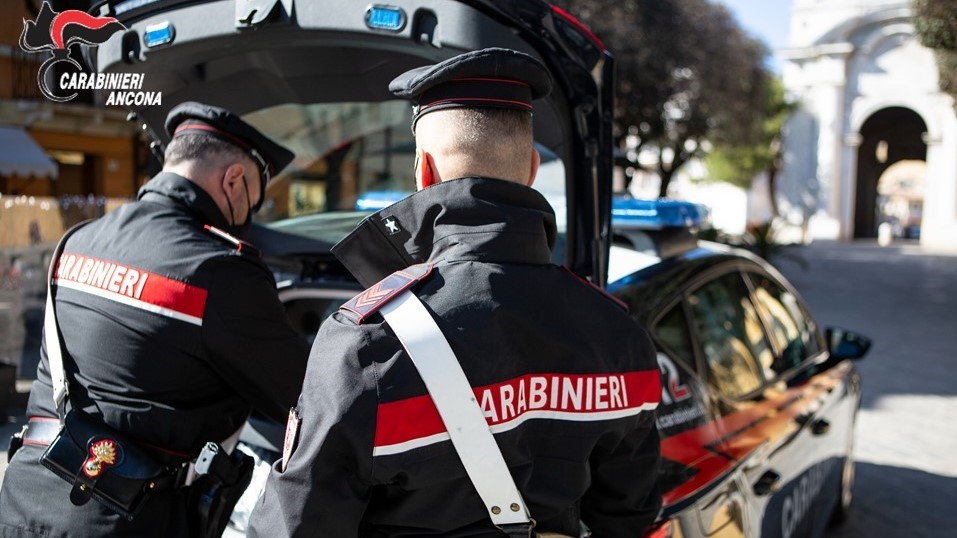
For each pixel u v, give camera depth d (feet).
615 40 40.55
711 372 8.13
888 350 29.04
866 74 97.71
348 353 3.44
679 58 45.21
